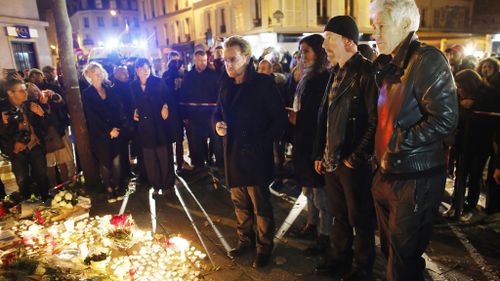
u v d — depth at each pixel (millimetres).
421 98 1882
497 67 3646
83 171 5281
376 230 3738
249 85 2938
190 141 5922
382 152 2102
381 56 2189
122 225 3697
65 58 4969
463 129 3691
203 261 3285
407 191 1988
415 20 1937
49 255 3219
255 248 3422
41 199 4492
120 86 5273
